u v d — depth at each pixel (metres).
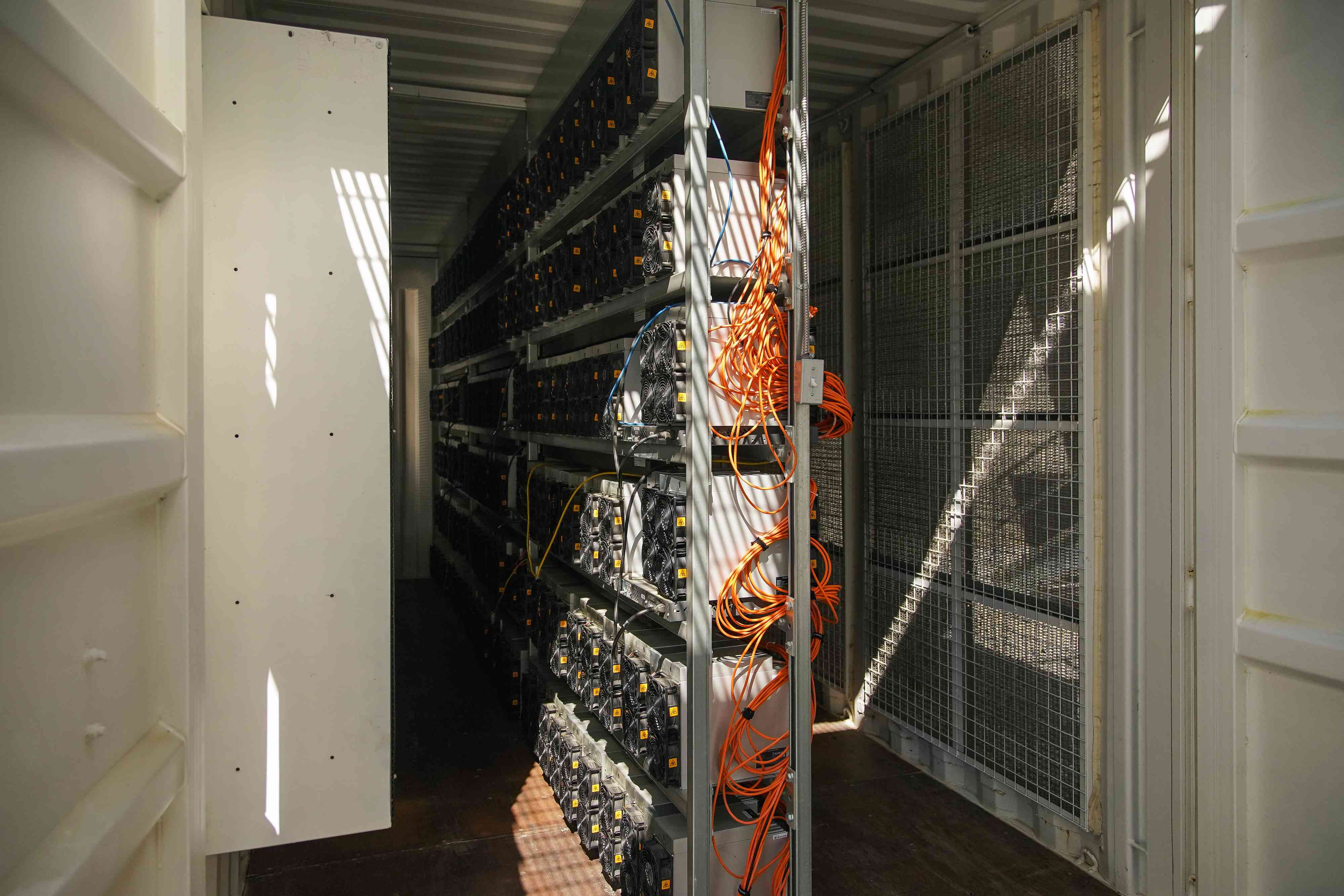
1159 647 2.48
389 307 2.28
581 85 3.23
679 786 2.44
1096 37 2.78
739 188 2.52
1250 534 2.01
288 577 2.21
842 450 4.18
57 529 1.03
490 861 2.97
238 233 2.17
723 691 2.43
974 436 3.31
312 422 2.23
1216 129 2.04
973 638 3.32
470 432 6.27
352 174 2.25
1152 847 2.50
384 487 2.28
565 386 3.45
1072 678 2.84
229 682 2.18
